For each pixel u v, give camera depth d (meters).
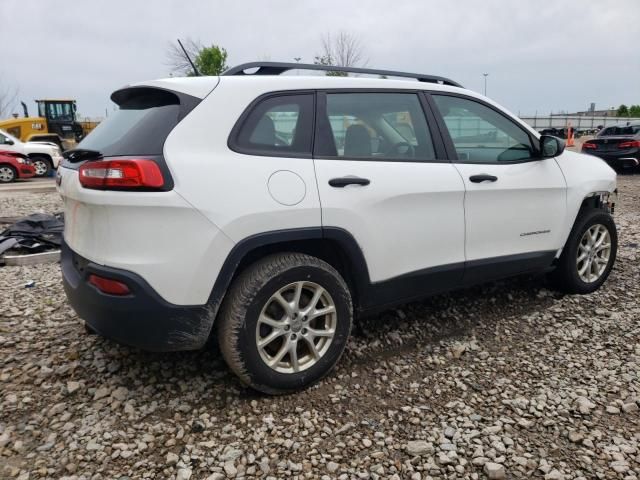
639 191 10.99
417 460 2.41
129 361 3.28
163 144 2.55
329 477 2.30
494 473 2.30
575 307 4.20
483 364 3.32
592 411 2.77
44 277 5.01
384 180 3.12
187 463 2.38
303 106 3.00
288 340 2.86
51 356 3.34
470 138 3.69
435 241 3.39
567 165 4.23
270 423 2.67
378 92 3.31
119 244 2.49
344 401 2.90
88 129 24.91
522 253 3.92
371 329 3.78
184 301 2.56
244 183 2.65
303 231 2.81
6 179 15.40
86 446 2.50
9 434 2.58
